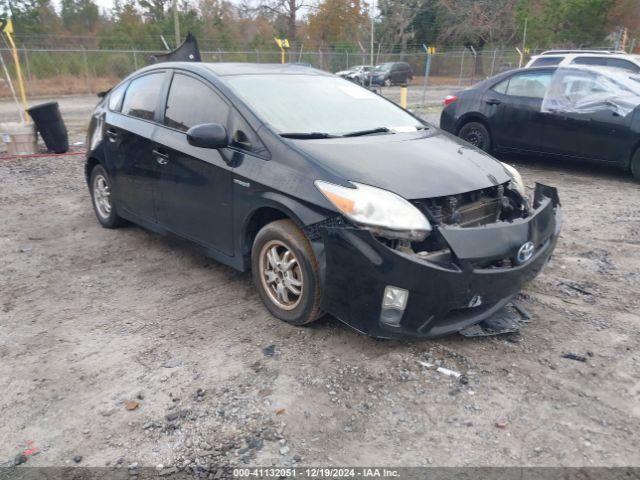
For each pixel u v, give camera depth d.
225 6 44.09
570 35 37.03
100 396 3.06
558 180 8.05
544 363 3.35
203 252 4.38
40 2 40.19
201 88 4.33
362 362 3.33
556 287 4.40
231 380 3.18
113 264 4.89
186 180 4.26
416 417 2.88
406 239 3.11
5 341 3.63
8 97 23.52
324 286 3.37
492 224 3.31
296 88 4.45
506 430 2.79
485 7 43.81
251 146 3.78
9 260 4.98
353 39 46.41
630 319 3.91
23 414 2.93
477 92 9.20
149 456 2.62
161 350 3.50
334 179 3.31
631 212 6.40
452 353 3.43
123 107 5.19
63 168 8.72
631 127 7.56
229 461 2.59
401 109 4.87
